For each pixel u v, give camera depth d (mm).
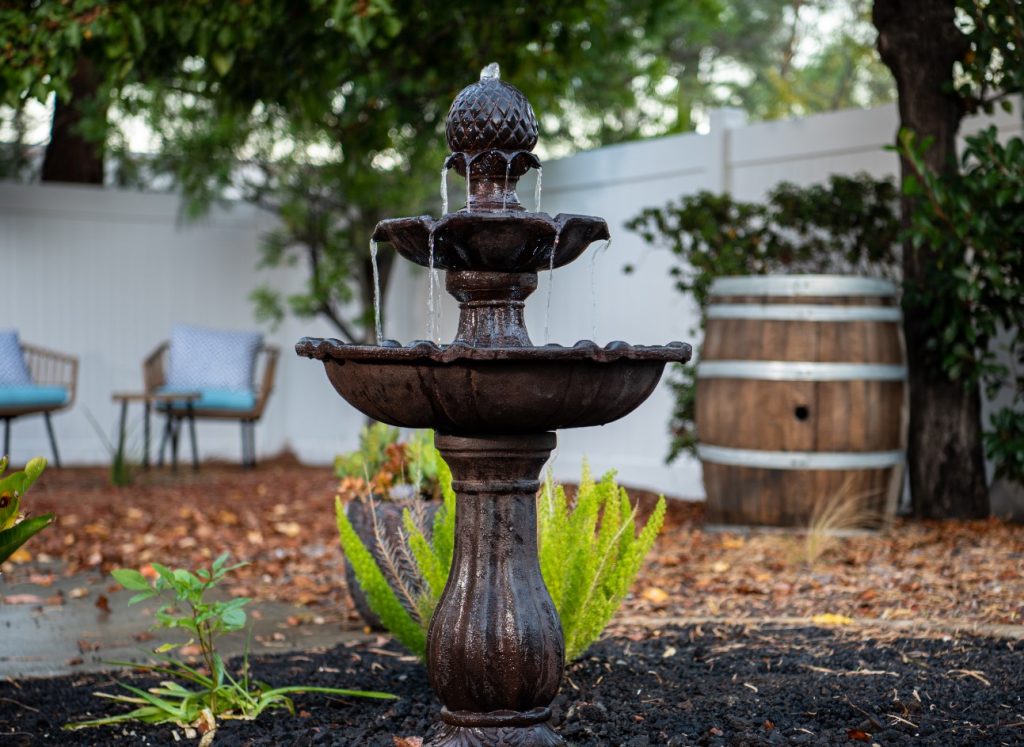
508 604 2387
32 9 6402
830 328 5188
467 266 2469
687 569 4637
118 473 7926
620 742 2570
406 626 2947
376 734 2676
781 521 5316
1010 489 5762
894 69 5582
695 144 6848
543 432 2410
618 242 7355
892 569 4457
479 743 2381
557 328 7809
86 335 9688
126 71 5918
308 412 10008
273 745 2615
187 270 10008
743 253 5863
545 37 7316
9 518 2697
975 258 5156
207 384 9039
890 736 2553
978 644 3361
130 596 4477
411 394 2266
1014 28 5078
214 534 5918
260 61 6824
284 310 10164
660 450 7133
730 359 5340
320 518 6414
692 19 10539
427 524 3604
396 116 7832
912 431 5699
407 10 6469
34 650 3602
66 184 9578
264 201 9344
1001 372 5324
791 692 2926
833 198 5730
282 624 3967
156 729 2787
